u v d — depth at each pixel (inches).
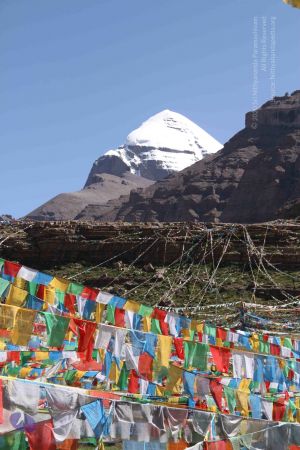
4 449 1053.8
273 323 2770.7
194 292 3816.4
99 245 4249.5
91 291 1557.6
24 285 1537.9
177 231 4224.9
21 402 1092.5
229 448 1221.1
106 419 1155.9
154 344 1385.3
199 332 1699.1
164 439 1224.2
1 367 1501.0
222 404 1429.6
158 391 1411.2
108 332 1358.3
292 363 1625.2
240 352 1493.6
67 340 1651.1
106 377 1373.0
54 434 1083.9
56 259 4293.8
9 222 4500.5
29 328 1283.2
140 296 3841.0
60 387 1150.3
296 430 1299.2
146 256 4165.8
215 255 4106.8
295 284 3841.0
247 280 3900.1
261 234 4188.0
